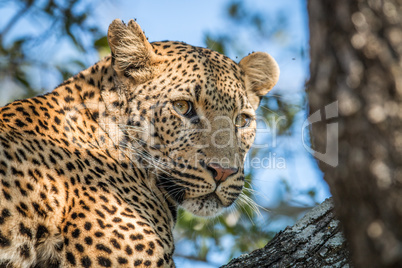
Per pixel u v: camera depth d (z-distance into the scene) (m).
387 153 4.41
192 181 9.25
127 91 9.27
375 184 4.44
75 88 9.27
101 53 13.32
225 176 9.27
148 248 7.98
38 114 8.58
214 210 9.46
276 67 11.34
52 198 7.83
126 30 9.23
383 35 4.48
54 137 8.48
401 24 4.45
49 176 7.94
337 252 7.73
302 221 8.38
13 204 7.45
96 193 8.19
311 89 4.95
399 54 4.43
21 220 7.47
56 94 9.07
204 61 9.83
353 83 4.54
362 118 4.50
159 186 9.35
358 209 4.57
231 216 13.85
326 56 4.73
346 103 4.56
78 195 8.05
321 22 4.77
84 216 7.88
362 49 4.51
